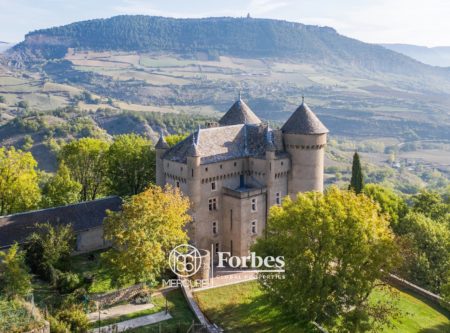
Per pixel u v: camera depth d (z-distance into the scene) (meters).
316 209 55.78
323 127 80.38
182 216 66.94
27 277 53.53
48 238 63.97
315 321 57.19
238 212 75.44
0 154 86.62
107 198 82.38
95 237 77.25
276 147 79.81
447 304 67.00
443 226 89.50
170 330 53.41
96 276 65.81
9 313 45.28
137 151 96.69
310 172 80.25
